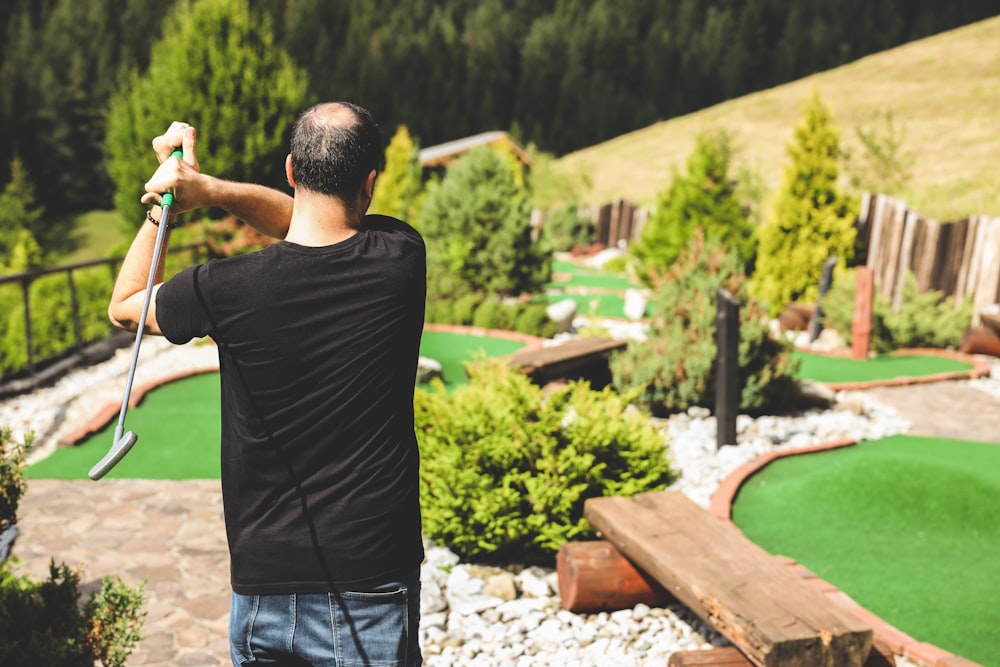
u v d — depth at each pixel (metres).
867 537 5.14
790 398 8.24
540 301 13.73
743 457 6.64
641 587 4.17
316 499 1.89
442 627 4.11
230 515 1.94
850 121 42.59
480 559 4.83
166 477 6.01
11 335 9.73
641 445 5.03
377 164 2.01
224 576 4.50
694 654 3.48
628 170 45.97
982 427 7.96
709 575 3.56
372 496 1.91
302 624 1.91
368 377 1.91
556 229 26.61
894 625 4.09
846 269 14.39
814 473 5.99
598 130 79.69
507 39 93.62
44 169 61.75
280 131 12.73
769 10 90.56
